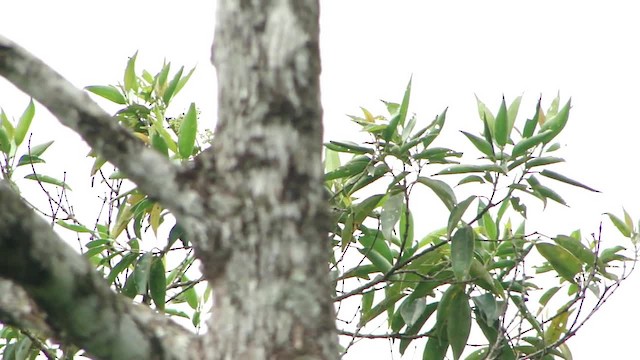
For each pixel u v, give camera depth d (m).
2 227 4.23
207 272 4.55
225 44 4.72
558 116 8.65
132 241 9.26
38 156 9.48
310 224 4.55
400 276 9.20
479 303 8.97
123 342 4.49
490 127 8.98
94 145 4.56
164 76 9.88
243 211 4.52
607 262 9.17
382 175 8.81
